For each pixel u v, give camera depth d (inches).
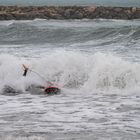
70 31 3472.0
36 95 1475.1
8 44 3169.3
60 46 2765.7
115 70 1562.5
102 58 1633.9
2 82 1642.5
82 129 1039.6
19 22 5147.6
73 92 1512.1
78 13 5792.3
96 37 3228.3
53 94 1482.5
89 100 1371.8
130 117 1141.7
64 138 967.6
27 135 992.9
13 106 1304.1
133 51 2295.8
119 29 3174.2
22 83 1579.7
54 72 1653.5
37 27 4079.7
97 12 5831.7
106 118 1136.8
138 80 1530.5
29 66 1696.6
